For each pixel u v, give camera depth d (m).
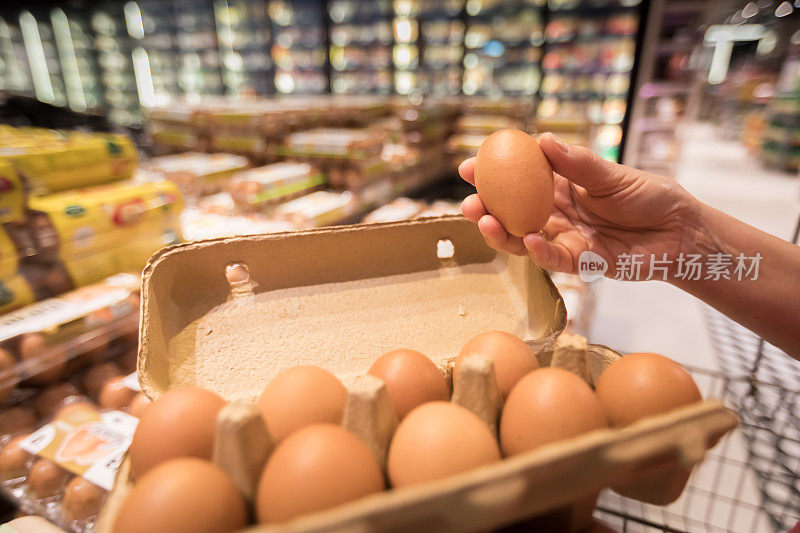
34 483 0.83
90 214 1.14
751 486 0.70
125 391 1.01
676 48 3.25
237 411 0.44
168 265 0.62
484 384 0.50
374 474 0.41
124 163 1.34
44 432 0.90
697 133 7.66
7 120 1.88
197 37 5.02
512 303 0.73
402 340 0.68
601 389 0.52
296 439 0.42
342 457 0.40
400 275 0.73
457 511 0.32
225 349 0.63
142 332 0.56
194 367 0.61
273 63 4.90
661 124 3.69
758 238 0.72
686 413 0.41
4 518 0.91
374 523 0.30
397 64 4.75
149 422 0.47
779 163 4.42
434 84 4.68
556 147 0.65
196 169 1.95
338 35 4.93
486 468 0.34
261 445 0.45
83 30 4.18
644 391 0.48
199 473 0.40
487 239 0.67
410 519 0.31
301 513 0.38
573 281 1.41
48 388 1.01
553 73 4.36
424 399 0.54
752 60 7.09
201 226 1.62
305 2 4.90
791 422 0.62
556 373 0.50
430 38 4.62
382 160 2.27
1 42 3.77
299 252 0.69
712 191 3.12
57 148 1.18
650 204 0.70
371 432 0.47
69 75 4.20
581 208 0.77
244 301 0.67
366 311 0.70
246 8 4.96
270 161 2.23
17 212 1.03
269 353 0.64
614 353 0.61
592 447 0.36
